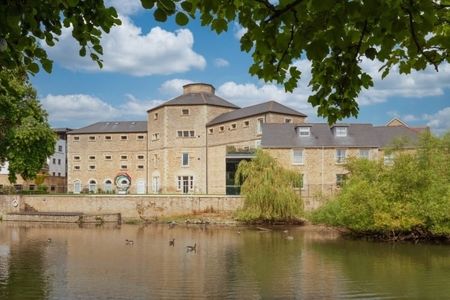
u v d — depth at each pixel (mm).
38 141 42188
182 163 61406
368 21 4312
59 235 32188
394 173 28484
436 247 25828
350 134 48031
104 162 67562
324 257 22422
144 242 28344
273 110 52906
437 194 27453
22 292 15141
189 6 4215
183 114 61750
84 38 5699
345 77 5508
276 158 42500
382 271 18812
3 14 4574
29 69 5559
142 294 14938
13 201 47344
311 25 4031
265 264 20484
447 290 15508
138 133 66812
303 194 46062
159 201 45906
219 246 26516
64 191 69000
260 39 4531
